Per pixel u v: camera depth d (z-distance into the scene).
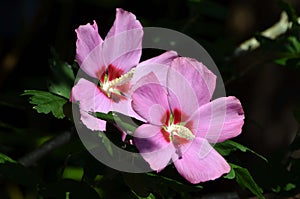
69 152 0.92
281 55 1.12
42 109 0.89
